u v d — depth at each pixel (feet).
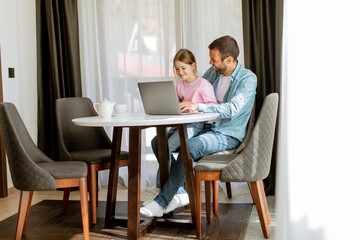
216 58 8.70
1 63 10.76
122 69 11.71
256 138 6.99
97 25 11.72
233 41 8.71
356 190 2.72
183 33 11.10
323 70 2.85
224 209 9.35
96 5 11.69
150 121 6.57
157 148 8.95
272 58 10.22
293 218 3.02
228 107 8.18
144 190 11.57
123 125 6.57
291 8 3.13
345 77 2.74
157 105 7.93
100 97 11.84
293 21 3.09
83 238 7.61
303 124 3.00
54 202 10.23
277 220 3.41
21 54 11.63
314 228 2.91
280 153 3.47
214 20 10.90
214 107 8.18
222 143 8.43
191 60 9.09
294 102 3.06
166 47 11.37
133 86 11.68
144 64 11.57
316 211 2.90
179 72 9.12
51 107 11.69
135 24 11.53
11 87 11.25
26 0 11.70
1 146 10.66
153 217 8.15
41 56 11.58
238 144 8.75
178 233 7.73
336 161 2.79
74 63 11.59
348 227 2.74
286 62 3.23
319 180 2.89
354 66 2.70
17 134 6.87
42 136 11.71
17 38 11.50
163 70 11.46
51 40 11.44
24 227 7.93
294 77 3.07
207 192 8.29
